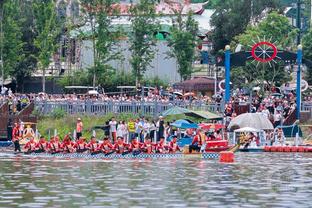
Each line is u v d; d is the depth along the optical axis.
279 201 103.44
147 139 159.12
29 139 164.00
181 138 163.88
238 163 144.00
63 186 114.44
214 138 159.25
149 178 123.06
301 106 186.88
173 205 100.25
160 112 179.50
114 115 178.75
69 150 155.38
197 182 118.94
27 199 103.69
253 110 178.25
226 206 100.00
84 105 181.50
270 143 169.88
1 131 177.50
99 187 113.69
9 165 139.75
